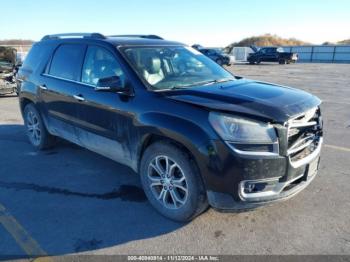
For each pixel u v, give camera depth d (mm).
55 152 5801
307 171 3406
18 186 4492
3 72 11898
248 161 3004
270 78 19516
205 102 3273
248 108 3143
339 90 13781
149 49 4348
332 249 3117
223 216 3686
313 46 48844
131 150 3896
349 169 4965
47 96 5230
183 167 3338
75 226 3535
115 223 3582
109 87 3779
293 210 3797
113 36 4910
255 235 3346
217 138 3049
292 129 3215
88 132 4516
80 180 4656
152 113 3496
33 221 3639
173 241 3266
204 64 4660
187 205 3404
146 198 4121
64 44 5098
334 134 6871
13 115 8938
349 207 3867
